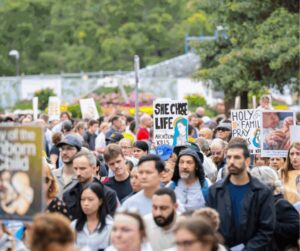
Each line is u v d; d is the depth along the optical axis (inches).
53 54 4830.2
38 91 2674.7
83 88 2716.5
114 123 1171.9
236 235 563.8
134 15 4798.2
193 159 638.5
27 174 484.1
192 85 2513.5
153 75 2891.2
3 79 2881.4
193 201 639.8
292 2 1806.1
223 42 1871.3
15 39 4965.6
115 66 4653.1
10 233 529.0
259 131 836.0
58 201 599.5
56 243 406.6
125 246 474.0
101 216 585.9
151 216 550.3
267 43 1717.5
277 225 588.7
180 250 424.8
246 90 1747.0
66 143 718.5
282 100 2428.6
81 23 4881.9
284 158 812.0
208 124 1235.9
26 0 4970.5
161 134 861.8
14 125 485.7
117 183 697.6
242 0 1786.4
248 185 564.7
